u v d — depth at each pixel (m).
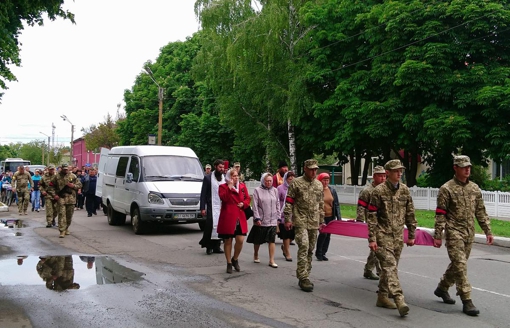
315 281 8.28
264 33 26.88
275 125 30.30
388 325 5.85
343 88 23.89
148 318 5.84
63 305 6.32
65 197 13.39
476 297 7.34
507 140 19.67
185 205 13.74
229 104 29.91
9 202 26.66
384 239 6.52
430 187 24.80
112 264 9.17
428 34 21.06
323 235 10.27
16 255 10.07
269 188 9.64
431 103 21.48
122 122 55.94
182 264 9.49
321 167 37.69
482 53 21.20
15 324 5.54
